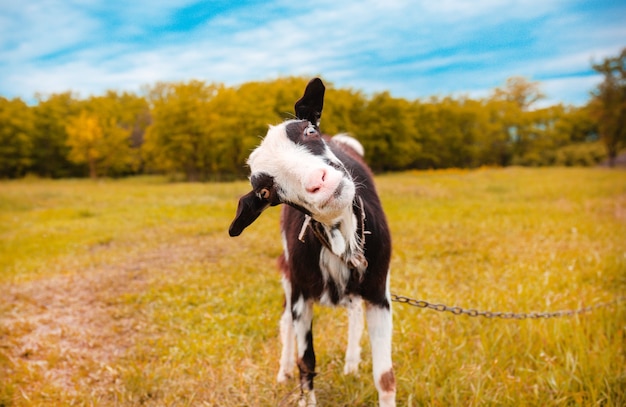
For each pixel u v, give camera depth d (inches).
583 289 176.2
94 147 1443.2
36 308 194.7
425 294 178.1
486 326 147.3
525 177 836.6
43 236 336.2
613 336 141.3
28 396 127.1
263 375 131.0
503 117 1958.7
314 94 93.0
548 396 113.0
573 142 2060.8
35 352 153.8
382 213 114.0
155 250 283.0
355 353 132.5
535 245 256.7
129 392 126.5
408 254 251.9
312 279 106.5
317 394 120.3
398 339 141.6
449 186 641.6
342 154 120.4
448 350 133.0
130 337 165.8
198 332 161.9
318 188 76.4
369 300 106.7
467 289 186.9
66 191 739.4
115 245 303.3
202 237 312.5
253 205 85.9
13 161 1536.7
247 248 275.3
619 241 257.4
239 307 183.9
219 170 1478.8
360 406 115.6
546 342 133.7
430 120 1851.6
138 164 1705.2
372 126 1593.3
